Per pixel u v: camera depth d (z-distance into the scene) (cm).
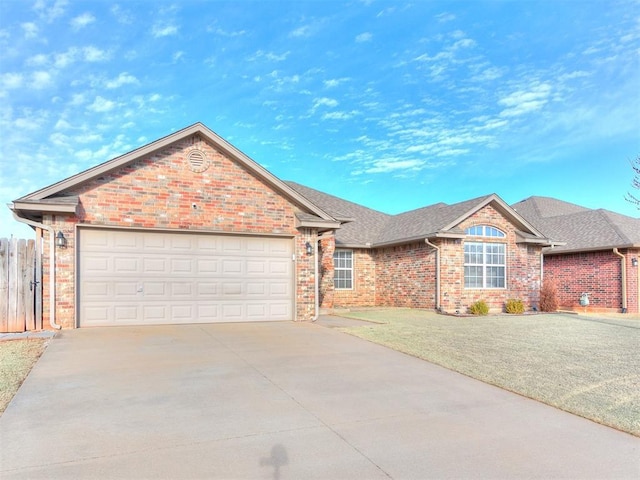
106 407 513
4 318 977
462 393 596
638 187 966
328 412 513
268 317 1241
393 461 388
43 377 629
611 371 708
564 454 408
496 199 1706
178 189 1138
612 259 1825
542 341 973
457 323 1281
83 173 1028
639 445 430
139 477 350
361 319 1354
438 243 1622
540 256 1855
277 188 1245
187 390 584
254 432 448
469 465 382
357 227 2095
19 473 354
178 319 1140
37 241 1009
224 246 1198
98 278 1063
